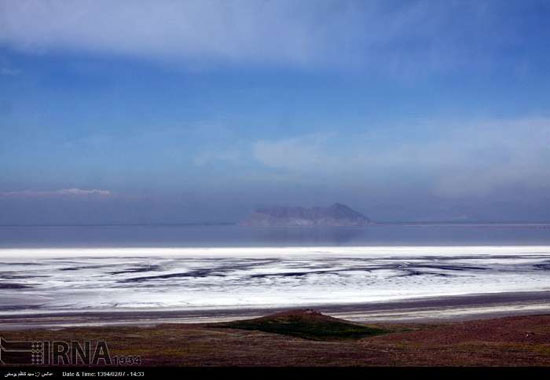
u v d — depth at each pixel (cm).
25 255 9556
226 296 4775
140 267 7281
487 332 2719
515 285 5500
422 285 5503
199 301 4519
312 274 6425
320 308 4206
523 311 4044
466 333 2714
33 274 6450
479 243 13850
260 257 8956
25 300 4556
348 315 3894
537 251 10288
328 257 8925
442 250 10662
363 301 4538
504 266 7381
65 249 11512
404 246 12431
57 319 3716
